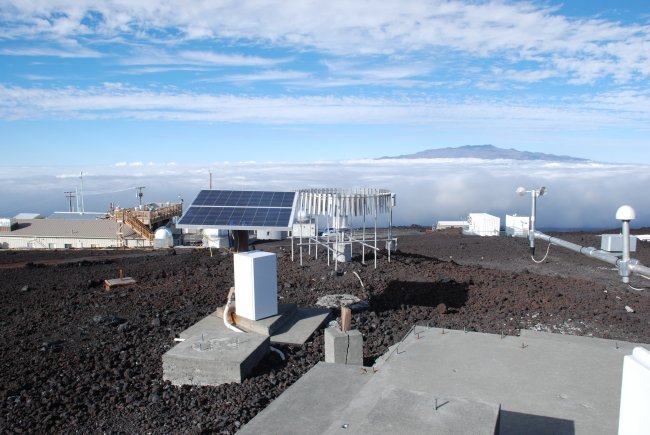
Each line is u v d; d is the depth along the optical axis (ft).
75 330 32.58
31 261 71.15
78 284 47.52
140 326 33.14
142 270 54.08
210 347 25.93
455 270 49.47
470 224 114.93
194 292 42.09
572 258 65.72
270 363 26.43
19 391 23.86
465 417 14.20
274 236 95.86
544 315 35.19
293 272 46.50
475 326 32.58
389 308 36.76
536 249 73.36
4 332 32.42
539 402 19.03
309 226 64.34
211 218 32.63
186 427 20.49
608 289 43.73
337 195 47.39
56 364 26.91
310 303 37.29
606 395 19.58
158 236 101.71
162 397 23.21
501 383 20.65
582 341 26.23
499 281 45.16
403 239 87.56
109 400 22.95
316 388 21.72
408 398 15.33
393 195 50.11
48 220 133.08
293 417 19.44
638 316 35.27
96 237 123.44
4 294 44.16
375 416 14.32
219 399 22.71
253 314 29.96
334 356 24.62
